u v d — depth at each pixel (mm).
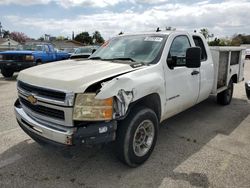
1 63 12172
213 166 3686
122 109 3121
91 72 3279
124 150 3377
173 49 4367
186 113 6293
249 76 13859
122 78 3164
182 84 4398
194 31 5285
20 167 3631
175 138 4715
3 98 7793
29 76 3535
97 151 4102
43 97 3215
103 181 3309
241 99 7934
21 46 14422
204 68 5152
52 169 3590
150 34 4609
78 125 3078
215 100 7629
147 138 3760
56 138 3107
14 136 4699
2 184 3223
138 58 4145
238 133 4988
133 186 3203
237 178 3381
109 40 5180
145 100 3754
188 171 3549
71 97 2979
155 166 3676
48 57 13555
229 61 6457
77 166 3674
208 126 5379
